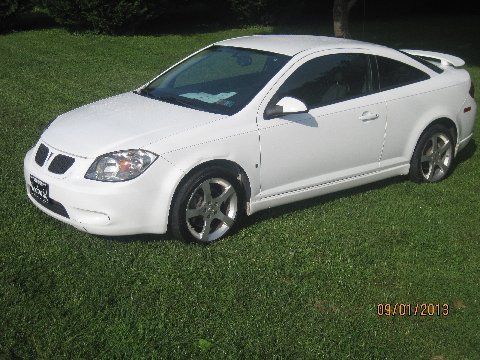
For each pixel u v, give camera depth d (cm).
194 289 451
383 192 652
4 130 802
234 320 418
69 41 1493
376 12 2059
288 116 552
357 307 446
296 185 571
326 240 538
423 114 652
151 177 488
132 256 493
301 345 397
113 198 481
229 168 529
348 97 597
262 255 506
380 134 618
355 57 611
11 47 1405
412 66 656
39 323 402
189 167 500
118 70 1216
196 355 383
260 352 386
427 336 418
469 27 1870
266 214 589
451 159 694
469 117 706
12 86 1056
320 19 1952
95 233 493
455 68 721
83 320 408
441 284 482
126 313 419
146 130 511
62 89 1048
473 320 438
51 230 530
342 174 602
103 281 454
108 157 489
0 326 397
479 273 500
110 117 544
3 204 576
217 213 525
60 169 501
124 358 377
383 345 405
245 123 531
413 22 1978
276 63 576
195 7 1858
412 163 663
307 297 451
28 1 1591
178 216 503
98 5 1541
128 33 1605
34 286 443
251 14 1819
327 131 576
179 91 591
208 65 616
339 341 402
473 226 583
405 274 492
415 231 565
